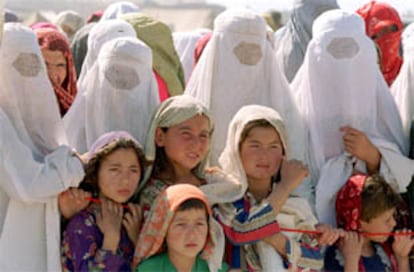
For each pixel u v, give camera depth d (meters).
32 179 4.59
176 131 4.88
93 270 4.55
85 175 4.77
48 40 6.22
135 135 5.32
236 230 4.87
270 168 4.95
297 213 5.05
